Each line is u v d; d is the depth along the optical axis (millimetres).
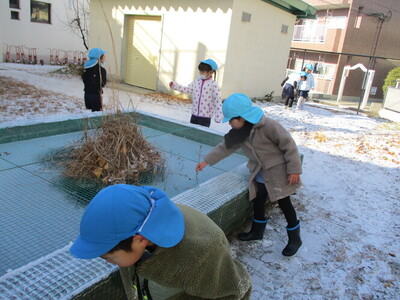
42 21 17891
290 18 12750
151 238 969
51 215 2430
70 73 14547
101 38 13297
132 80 12898
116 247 969
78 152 3289
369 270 2754
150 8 11609
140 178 3152
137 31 12305
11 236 2152
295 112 10852
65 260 1636
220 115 4672
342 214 3723
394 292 2516
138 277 1287
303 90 11352
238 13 10195
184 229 1101
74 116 4336
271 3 11422
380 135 8250
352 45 19812
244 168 3330
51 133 4082
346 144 7008
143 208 973
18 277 1485
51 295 1383
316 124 9109
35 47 17844
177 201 2459
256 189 2758
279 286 2471
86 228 941
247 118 2393
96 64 5332
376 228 3473
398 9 20938
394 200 4246
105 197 958
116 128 3312
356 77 20609
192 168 3555
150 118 4992
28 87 10078
